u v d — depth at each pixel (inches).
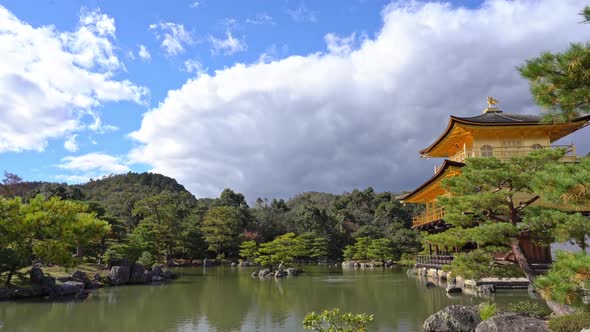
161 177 5935.0
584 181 279.4
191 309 945.5
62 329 740.0
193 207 4175.7
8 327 753.6
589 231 578.6
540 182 311.4
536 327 558.3
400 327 703.1
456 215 740.0
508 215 729.0
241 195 3961.6
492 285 1058.1
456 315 658.8
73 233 1210.6
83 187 5162.4
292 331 706.2
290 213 4025.6
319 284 1472.7
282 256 1942.7
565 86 316.8
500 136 1370.6
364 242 2810.0
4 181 3695.9
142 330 725.3
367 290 1254.3
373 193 4564.5
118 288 1392.7
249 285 1477.6
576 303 314.0
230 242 3031.5
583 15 296.2
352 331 418.6
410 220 3895.2
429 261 1669.5
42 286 1139.9
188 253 2886.3
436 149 1630.2
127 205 3442.4
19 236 1133.1
